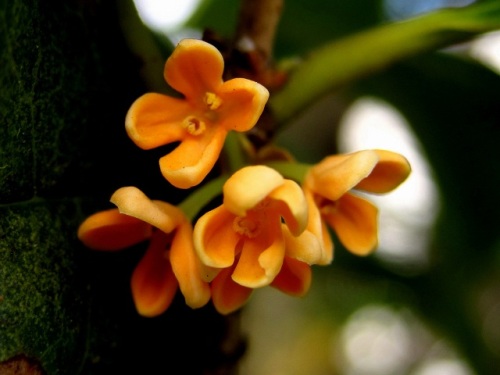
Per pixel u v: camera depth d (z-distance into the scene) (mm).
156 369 72
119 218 64
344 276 132
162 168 61
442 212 120
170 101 63
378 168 68
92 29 69
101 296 68
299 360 284
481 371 124
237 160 71
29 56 63
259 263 60
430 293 126
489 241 119
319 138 145
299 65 80
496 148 111
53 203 66
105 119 70
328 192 65
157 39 82
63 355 63
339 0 116
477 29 78
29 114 63
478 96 107
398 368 271
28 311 61
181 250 62
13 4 61
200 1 123
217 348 76
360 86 121
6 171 62
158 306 65
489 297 164
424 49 80
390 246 130
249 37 78
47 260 64
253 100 61
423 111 112
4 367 59
